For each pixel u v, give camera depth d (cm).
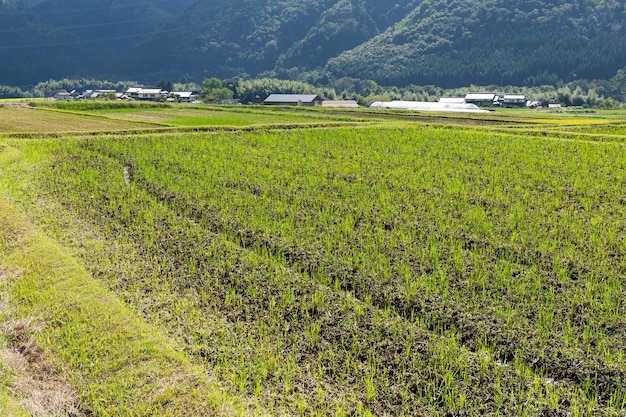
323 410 816
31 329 999
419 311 1123
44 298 1114
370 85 15962
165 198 1992
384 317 1089
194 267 1340
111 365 890
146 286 1232
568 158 2681
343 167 2512
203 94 14088
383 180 2234
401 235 1533
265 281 1259
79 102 6819
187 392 833
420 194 2008
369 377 891
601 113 8306
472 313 1091
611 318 1050
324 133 3703
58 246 1439
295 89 14012
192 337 1013
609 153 2808
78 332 988
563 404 829
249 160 2698
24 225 1583
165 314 1095
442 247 1449
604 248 1430
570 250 1402
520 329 1021
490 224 1617
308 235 1562
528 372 895
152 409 794
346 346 995
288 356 956
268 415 800
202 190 2083
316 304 1139
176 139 3409
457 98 12775
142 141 3319
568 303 1118
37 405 801
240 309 1131
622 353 945
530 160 2636
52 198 1962
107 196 1988
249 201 1925
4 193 1992
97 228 1634
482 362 923
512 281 1224
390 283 1240
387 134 3644
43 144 3209
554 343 976
